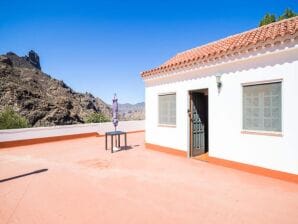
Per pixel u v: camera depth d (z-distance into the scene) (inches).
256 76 275.7
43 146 518.6
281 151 252.7
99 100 4662.9
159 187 245.8
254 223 170.4
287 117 247.8
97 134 677.3
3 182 271.7
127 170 311.9
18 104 2488.9
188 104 370.9
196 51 474.6
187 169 310.2
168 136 410.6
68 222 175.3
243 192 227.0
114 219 178.7
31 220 179.8
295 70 241.3
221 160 318.3
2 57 3316.9
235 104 299.1
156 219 177.9
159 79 426.9
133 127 783.1
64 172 307.7
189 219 177.3
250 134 281.9
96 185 254.8
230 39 418.3
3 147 493.0
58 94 3408.0
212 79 329.1
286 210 189.3
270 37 252.1
